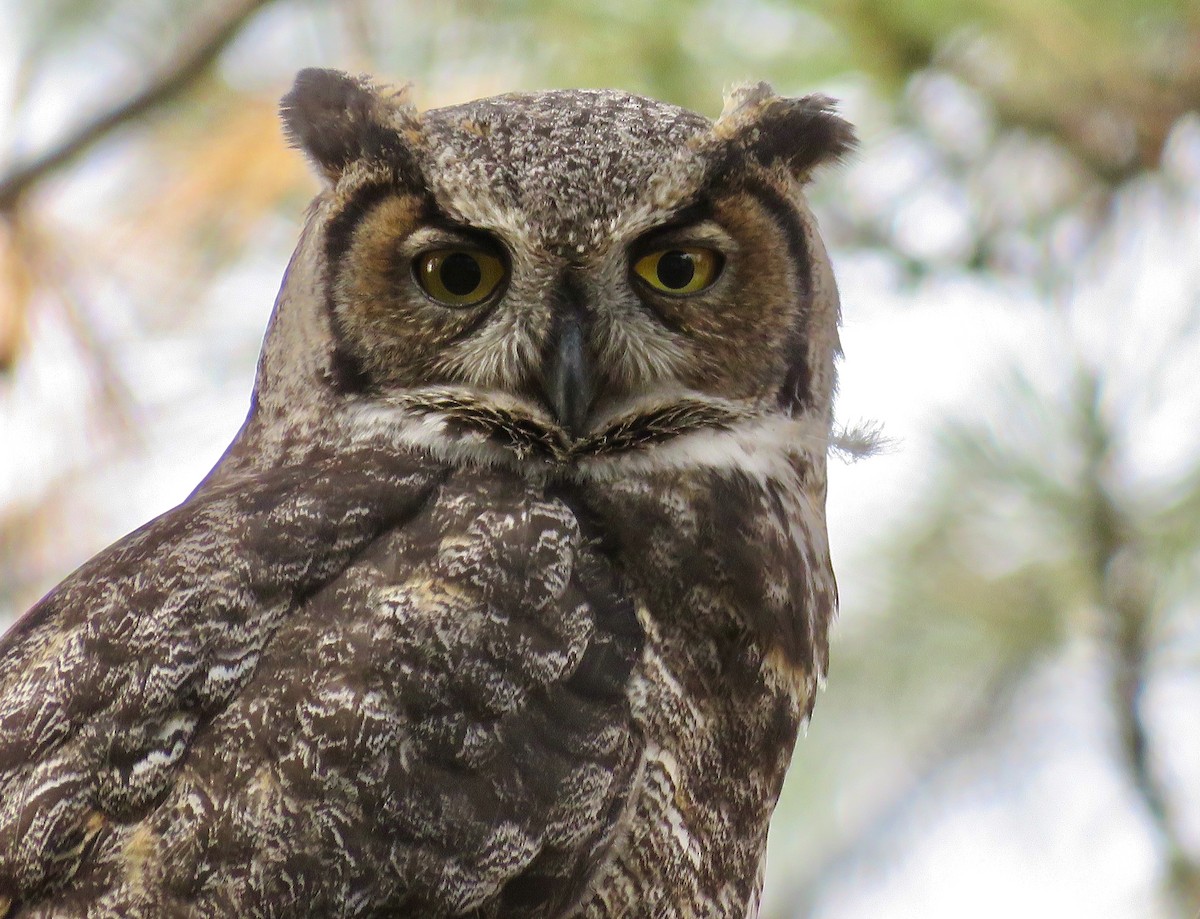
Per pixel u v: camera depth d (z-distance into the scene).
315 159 9.78
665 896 8.41
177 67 12.08
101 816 7.80
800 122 9.89
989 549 12.99
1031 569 12.91
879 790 15.34
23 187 12.04
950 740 14.68
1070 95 12.48
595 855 8.23
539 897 8.14
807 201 10.02
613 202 9.37
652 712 8.47
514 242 9.34
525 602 8.36
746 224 9.56
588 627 8.43
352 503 8.63
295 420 9.48
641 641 8.57
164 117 12.81
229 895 7.71
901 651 14.01
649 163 9.43
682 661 8.65
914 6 12.62
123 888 7.70
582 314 9.38
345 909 7.80
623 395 9.46
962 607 13.31
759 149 9.66
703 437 9.45
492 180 9.34
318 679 8.02
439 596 8.28
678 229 9.48
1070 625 13.04
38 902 7.72
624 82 12.91
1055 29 12.39
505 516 8.69
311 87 9.87
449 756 8.01
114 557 8.54
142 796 7.82
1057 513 12.47
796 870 15.96
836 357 10.07
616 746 8.30
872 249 12.80
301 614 8.21
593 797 8.21
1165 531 12.35
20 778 7.87
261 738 7.91
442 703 8.06
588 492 9.16
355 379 9.41
